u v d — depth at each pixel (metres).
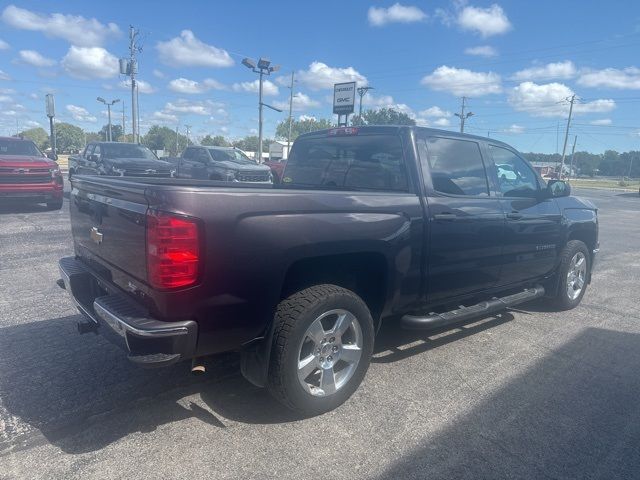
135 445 2.95
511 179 5.05
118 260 3.20
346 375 3.48
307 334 3.19
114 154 16.69
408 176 4.02
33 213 12.64
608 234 13.65
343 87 17.62
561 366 4.28
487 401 3.62
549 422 3.35
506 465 2.88
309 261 3.36
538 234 5.14
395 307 3.86
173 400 3.49
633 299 6.58
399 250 3.70
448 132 4.39
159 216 2.70
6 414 3.25
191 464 2.79
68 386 3.64
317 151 4.86
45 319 5.02
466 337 4.95
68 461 2.78
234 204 2.86
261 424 3.23
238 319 2.95
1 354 4.17
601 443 3.12
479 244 4.38
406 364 4.24
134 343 2.78
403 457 2.92
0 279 6.46
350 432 3.16
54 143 21.77
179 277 2.71
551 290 5.78
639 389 3.88
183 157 21.42
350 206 3.39
